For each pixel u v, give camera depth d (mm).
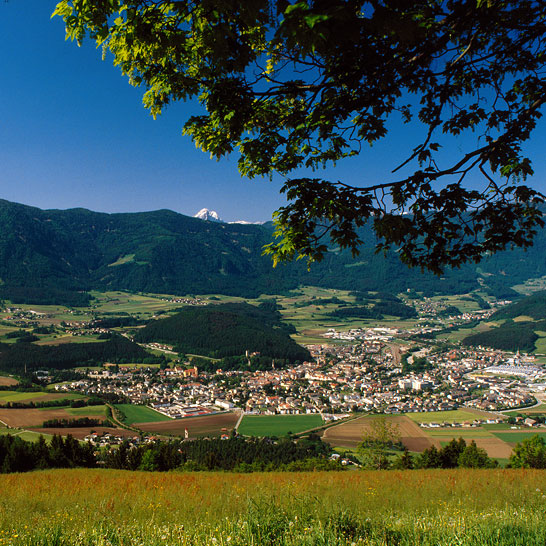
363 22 3484
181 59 5781
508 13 5309
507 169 6566
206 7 4102
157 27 5074
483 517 5781
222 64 5121
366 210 6254
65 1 4652
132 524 6246
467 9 4922
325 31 3145
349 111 6000
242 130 6543
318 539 4426
